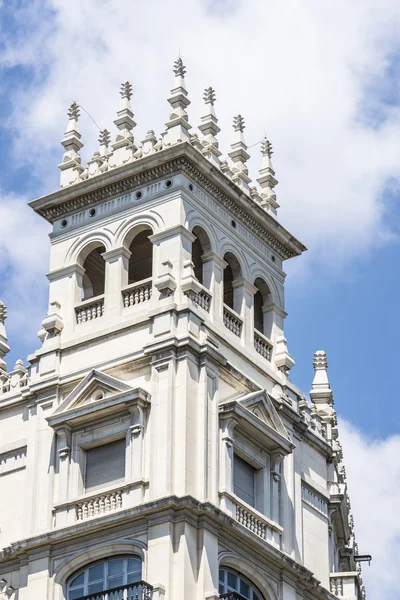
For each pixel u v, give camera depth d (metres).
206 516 70.25
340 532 83.81
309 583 75.69
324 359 87.56
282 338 80.62
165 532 69.38
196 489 71.00
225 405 73.44
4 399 77.81
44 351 77.12
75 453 73.81
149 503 69.81
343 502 82.38
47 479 74.06
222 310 77.12
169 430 71.50
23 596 72.12
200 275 80.12
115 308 76.44
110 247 78.06
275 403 77.81
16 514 74.94
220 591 70.69
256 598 72.81
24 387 77.25
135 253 81.69
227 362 74.81
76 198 79.88
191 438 71.75
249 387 76.31
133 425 72.44
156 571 68.88
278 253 83.12
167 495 69.75
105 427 73.50
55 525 72.69
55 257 79.75
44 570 71.94
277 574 74.12
